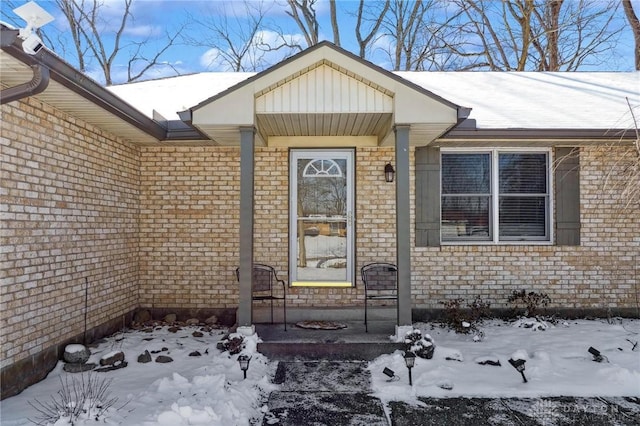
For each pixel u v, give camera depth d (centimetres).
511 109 747
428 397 440
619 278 716
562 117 700
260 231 716
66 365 492
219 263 719
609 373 474
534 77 988
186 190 724
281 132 683
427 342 524
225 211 722
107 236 618
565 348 554
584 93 848
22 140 446
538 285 714
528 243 723
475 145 718
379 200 716
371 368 509
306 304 704
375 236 714
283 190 717
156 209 723
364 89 552
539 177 736
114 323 637
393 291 706
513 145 716
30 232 457
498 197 731
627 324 671
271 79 541
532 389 450
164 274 720
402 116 544
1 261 416
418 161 718
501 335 614
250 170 550
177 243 721
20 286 440
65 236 517
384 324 629
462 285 715
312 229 726
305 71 550
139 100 808
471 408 417
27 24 348
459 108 542
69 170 526
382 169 718
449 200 735
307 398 438
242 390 435
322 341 545
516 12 1733
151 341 597
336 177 727
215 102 543
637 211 715
